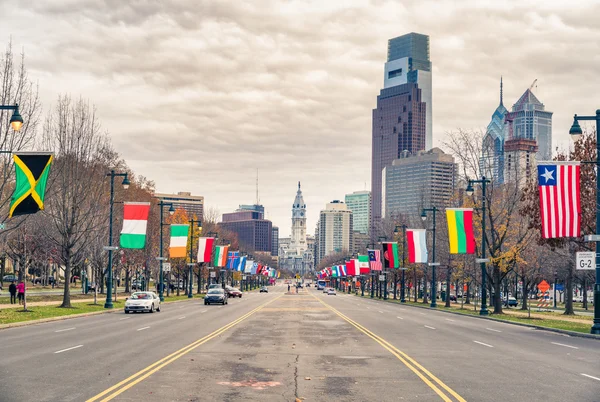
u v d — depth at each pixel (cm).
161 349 2289
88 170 5947
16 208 3291
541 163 3409
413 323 4109
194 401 1337
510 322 4591
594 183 4347
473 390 1513
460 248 5462
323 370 1825
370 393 1458
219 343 2550
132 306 4947
